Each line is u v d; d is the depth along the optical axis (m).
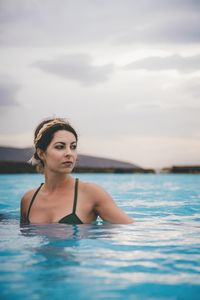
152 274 1.82
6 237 2.64
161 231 2.93
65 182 3.32
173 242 2.52
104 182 12.53
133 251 2.26
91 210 3.26
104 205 3.26
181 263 2.01
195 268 1.92
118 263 2.00
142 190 8.51
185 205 5.16
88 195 3.27
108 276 1.79
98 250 2.27
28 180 13.56
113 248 2.33
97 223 3.21
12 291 1.60
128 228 3.01
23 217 3.48
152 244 2.45
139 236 2.70
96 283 1.69
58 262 2.01
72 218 3.19
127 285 1.67
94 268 1.91
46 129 3.27
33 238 2.60
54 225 3.11
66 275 1.80
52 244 2.42
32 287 1.64
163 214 4.19
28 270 1.87
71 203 3.25
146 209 4.68
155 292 1.59
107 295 1.56
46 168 3.36
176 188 9.28
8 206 5.16
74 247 2.34
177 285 1.68
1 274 1.81
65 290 1.61
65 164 3.21
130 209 4.68
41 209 3.32
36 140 3.34
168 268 1.92
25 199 3.48
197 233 2.86
